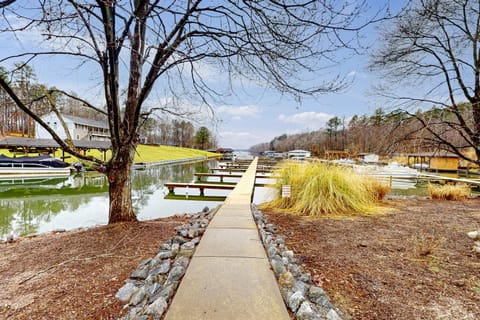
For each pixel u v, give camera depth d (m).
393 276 1.89
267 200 5.57
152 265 2.03
